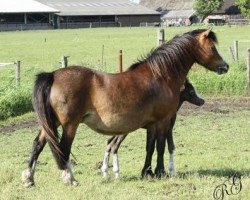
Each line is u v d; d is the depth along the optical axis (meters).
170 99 10.26
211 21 129.50
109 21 127.00
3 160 12.80
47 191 9.35
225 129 16.73
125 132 9.93
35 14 116.44
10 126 17.70
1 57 45.31
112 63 33.75
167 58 10.29
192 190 9.42
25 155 13.55
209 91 23.39
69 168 9.53
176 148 14.02
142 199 8.85
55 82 9.27
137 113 9.85
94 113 9.52
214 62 10.75
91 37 72.88
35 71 24.61
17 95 19.62
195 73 23.62
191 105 21.30
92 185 9.61
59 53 48.31
